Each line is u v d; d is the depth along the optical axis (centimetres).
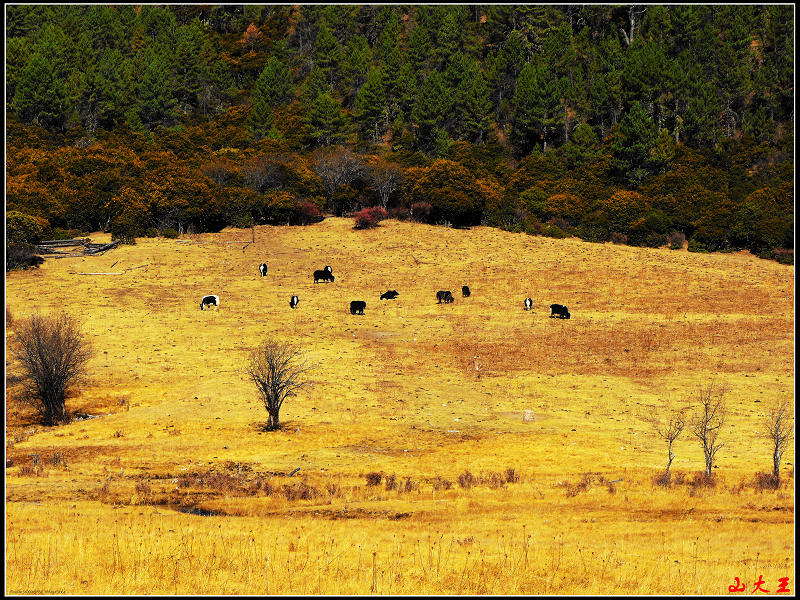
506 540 4331
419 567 3791
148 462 6419
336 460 6506
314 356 10169
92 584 3506
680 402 8512
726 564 3922
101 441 7075
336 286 14738
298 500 5350
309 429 7444
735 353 10444
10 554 3900
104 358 10056
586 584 3588
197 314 12500
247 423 7644
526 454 6694
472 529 4581
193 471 6150
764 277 15562
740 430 7569
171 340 10956
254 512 5047
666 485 5684
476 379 9344
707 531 4525
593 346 10831
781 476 6022
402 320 12325
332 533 4438
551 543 4275
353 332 11544
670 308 13162
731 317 12494
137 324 11750
